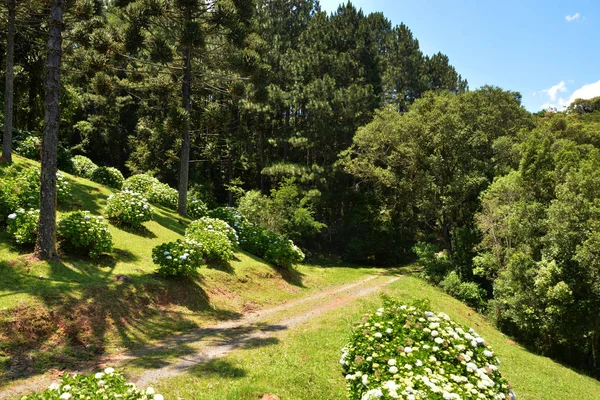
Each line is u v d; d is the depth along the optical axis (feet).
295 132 109.19
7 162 48.88
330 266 92.48
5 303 24.58
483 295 71.20
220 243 46.44
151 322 30.37
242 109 103.71
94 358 23.75
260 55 70.69
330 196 106.01
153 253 37.24
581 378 46.29
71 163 65.57
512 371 39.81
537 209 63.36
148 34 66.95
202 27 62.64
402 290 58.29
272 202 88.12
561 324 55.57
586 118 159.22
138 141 116.37
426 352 19.43
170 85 69.05
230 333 30.66
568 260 57.62
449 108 88.94
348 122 115.65
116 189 65.67
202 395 18.33
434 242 118.01
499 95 101.76
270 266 55.67
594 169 62.95
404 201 96.43
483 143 88.99
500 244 70.49
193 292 37.52
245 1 65.77
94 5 59.16
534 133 81.46
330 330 31.58
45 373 20.90
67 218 36.17
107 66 58.34
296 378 21.54
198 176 113.70
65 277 31.04
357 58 126.21
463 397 16.03
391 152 95.81
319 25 130.82
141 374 20.81
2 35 59.41
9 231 33.58
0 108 64.03
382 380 17.57
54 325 25.04
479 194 84.43
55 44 31.89
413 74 148.87
